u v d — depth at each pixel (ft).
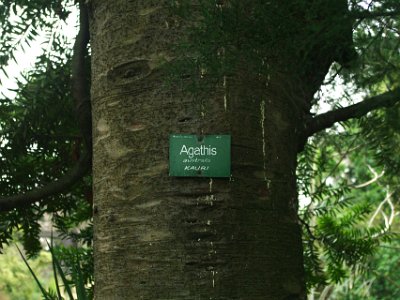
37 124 11.37
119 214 7.68
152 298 7.34
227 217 7.46
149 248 7.43
